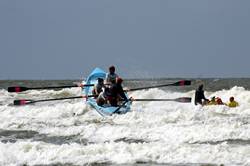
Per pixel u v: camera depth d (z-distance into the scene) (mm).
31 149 37375
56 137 47344
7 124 57344
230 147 37844
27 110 70500
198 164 33000
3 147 37688
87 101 71250
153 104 83438
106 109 64312
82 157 35188
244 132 44875
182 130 47000
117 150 36844
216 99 81812
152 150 36594
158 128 49094
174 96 110812
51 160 34500
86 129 50312
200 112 61438
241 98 98062
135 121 56500
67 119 60594
